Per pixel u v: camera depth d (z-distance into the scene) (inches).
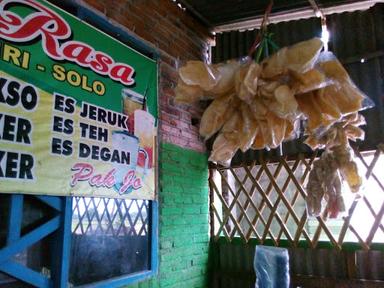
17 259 77.1
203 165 150.2
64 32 90.4
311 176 63.6
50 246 84.4
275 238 136.6
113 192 99.3
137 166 109.4
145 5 123.6
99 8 103.5
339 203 58.5
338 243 121.6
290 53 43.7
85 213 92.6
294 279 128.3
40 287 79.0
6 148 73.4
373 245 117.4
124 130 105.7
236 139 50.0
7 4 77.7
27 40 80.8
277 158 138.4
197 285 136.4
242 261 142.3
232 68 47.9
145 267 110.8
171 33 136.1
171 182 127.4
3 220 74.1
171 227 124.8
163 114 127.1
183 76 45.8
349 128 58.1
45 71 84.0
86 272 90.9
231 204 147.1
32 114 79.6
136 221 109.4
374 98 123.0
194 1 137.1
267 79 46.9
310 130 51.7
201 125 49.7
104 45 102.8
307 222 137.4
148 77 119.6
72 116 89.3
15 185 74.2
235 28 157.3
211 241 149.6
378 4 126.6
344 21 132.5
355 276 119.0
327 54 49.4
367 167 120.6
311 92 47.6
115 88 104.6
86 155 91.8
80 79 93.2
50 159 82.4
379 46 124.5
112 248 99.9
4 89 74.5
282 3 132.3
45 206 83.8
